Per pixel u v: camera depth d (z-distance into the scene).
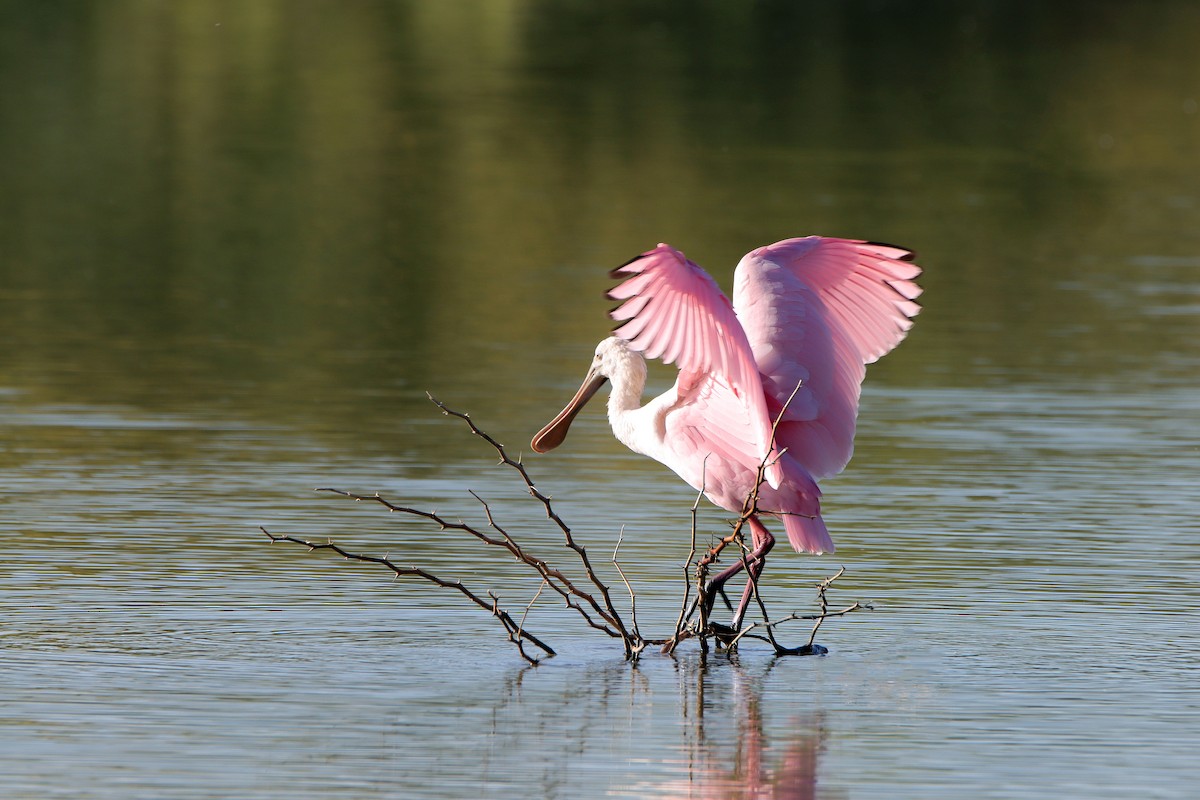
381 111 37.53
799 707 9.55
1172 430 17.72
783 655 10.70
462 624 11.15
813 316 11.27
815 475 11.17
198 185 31.83
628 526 13.77
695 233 28.64
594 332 22.41
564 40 44.41
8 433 16.66
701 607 10.91
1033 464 16.19
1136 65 45.00
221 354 20.77
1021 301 24.97
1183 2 50.84
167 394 18.58
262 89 38.91
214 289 24.75
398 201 30.97
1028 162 36.44
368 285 25.22
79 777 8.16
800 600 11.98
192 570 12.18
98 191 31.09
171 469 15.36
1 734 8.72
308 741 8.77
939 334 22.66
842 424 11.32
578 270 26.33
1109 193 33.91
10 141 34.47
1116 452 16.72
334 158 34.00
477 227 29.23
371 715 9.26
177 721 9.02
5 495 14.29
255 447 16.30
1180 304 24.92
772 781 8.34
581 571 12.41
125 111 36.94
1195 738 8.99
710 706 9.60
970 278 26.58
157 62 40.72
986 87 42.69
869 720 9.32
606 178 33.00
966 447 16.89
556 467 15.87
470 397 18.72
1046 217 31.67
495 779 8.30
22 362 19.98
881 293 11.41
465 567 12.48
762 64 43.53
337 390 19.02
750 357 10.29
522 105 38.47
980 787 8.27
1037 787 8.27
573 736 9.02
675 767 8.54
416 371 20.03
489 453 16.33
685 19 46.94
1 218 28.95
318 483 14.95
